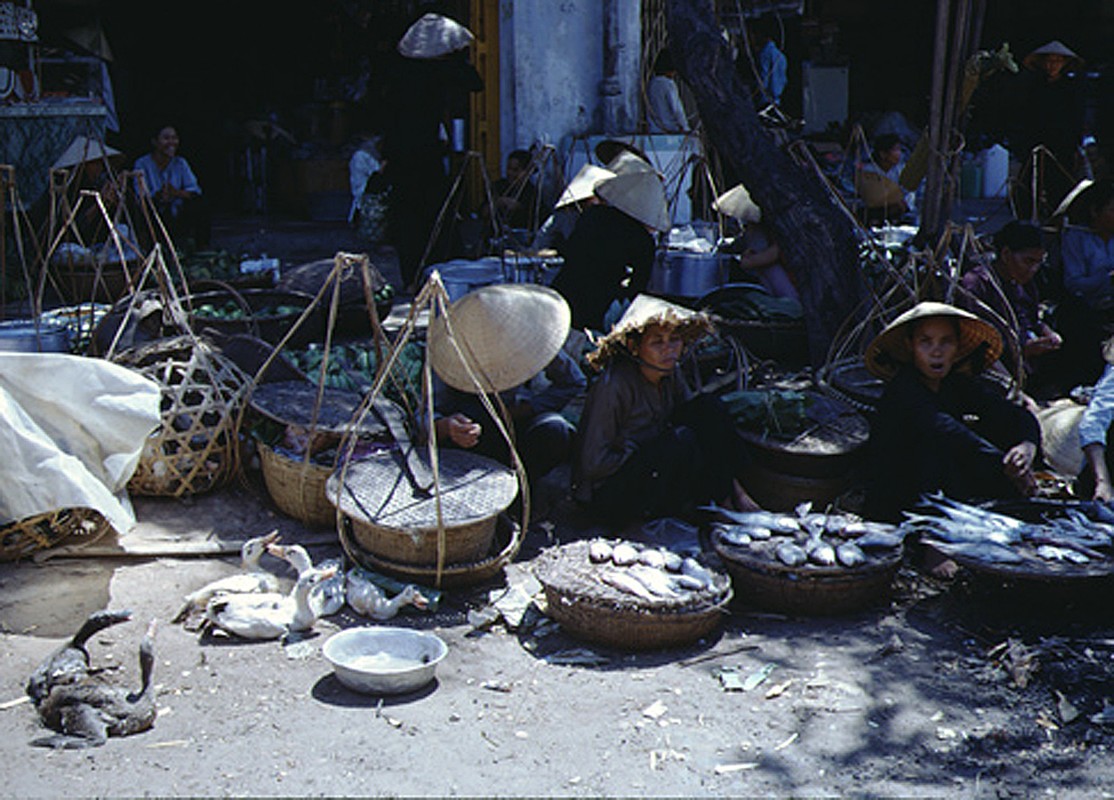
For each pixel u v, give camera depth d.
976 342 4.97
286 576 4.60
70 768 3.33
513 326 4.67
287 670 3.91
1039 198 9.83
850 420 5.38
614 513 4.92
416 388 5.59
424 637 3.93
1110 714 3.65
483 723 3.59
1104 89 15.88
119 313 6.14
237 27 15.79
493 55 11.50
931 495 4.63
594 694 3.77
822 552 4.29
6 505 4.41
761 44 13.05
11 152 9.37
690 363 5.99
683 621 3.99
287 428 5.01
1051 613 4.35
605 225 6.11
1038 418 5.66
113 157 8.95
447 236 8.82
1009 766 3.41
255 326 6.62
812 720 3.63
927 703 3.74
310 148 15.20
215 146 15.91
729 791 3.28
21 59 10.30
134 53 15.55
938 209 6.86
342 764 3.37
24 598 4.38
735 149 6.64
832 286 6.49
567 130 10.59
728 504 5.07
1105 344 5.25
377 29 15.62
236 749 3.44
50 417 4.64
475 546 4.45
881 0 17.64
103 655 3.99
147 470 5.08
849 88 17.66
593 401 4.88
